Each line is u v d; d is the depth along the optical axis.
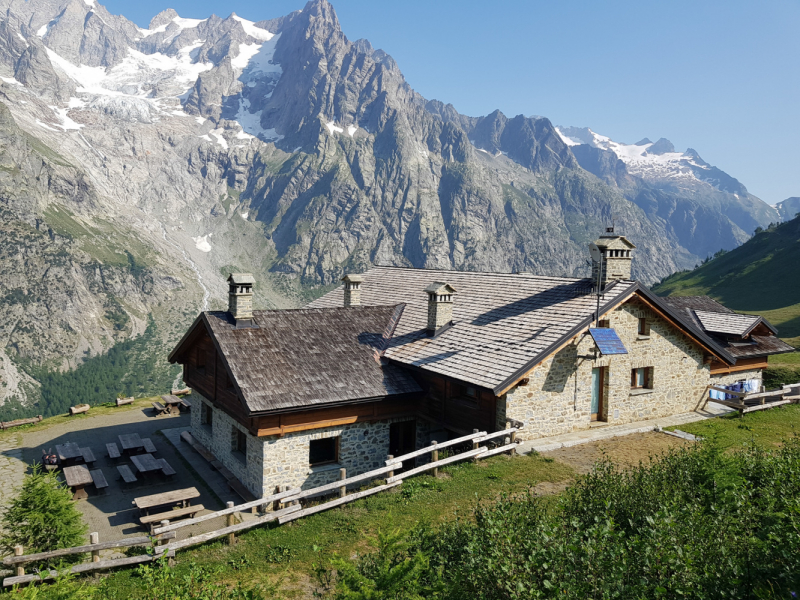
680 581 7.11
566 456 18.45
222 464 22.77
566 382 20.55
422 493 15.98
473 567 8.12
